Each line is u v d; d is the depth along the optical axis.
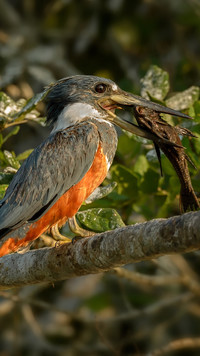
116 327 12.45
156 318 12.45
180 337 12.28
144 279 10.74
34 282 7.98
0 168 9.63
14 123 9.98
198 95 10.34
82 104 8.85
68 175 8.34
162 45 14.30
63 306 12.66
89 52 14.60
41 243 9.78
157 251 6.50
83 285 12.77
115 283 12.66
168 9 14.20
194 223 6.10
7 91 13.77
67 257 7.48
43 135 13.45
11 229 8.20
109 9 14.45
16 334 11.63
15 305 11.55
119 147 10.94
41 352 12.10
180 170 8.26
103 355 11.98
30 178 8.36
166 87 10.46
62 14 14.81
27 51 14.08
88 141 8.48
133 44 14.38
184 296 11.17
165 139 8.22
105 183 10.34
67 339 12.46
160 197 10.23
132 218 10.90
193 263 12.72
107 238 7.06
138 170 10.18
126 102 8.87
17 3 15.28
